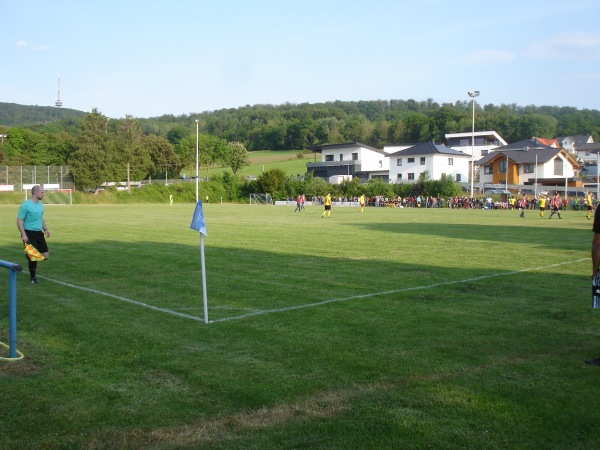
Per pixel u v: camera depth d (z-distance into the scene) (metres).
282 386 5.76
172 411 5.18
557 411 5.12
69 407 5.28
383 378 5.99
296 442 4.54
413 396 5.49
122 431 4.79
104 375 6.15
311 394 5.55
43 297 10.41
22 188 74.62
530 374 6.12
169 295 10.57
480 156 97.31
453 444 4.49
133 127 99.75
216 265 14.47
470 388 5.70
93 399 5.47
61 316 8.90
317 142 150.12
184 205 69.62
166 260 15.41
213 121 181.38
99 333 7.88
